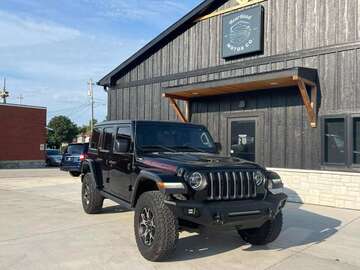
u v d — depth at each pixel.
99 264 5.34
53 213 8.86
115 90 17.22
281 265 5.37
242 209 5.40
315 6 10.89
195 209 5.20
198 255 5.79
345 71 10.17
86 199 8.79
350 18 10.17
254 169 5.82
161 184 5.30
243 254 5.86
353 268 5.29
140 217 5.71
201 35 13.89
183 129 7.36
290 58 11.35
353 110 9.95
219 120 13.20
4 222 7.89
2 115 29.88
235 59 12.81
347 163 9.98
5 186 14.77
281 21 11.66
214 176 5.48
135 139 6.82
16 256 5.66
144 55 15.91
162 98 15.13
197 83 12.14
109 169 7.68
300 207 9.61
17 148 30.66
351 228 7.47
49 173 22.44
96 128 8.75
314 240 6.65
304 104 10.97
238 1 12.70
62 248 6.06
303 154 10.97
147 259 5.50
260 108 12.06
